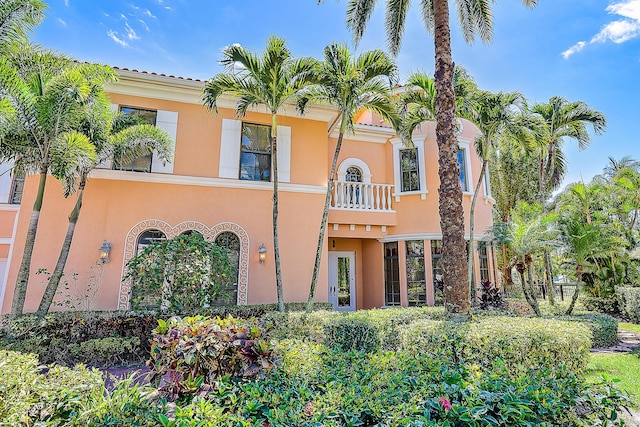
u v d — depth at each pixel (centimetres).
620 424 378
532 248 1155
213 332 446
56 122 860
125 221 1134
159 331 482
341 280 1688
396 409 320
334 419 312
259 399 339
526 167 2308
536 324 596
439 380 395
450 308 730
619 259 1758
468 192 1587
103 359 833
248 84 1062
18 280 873
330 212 1441
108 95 1184
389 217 1550
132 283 1029
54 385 323
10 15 838
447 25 841
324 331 763
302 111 1162
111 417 293
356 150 1666
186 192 1205
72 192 1028
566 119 1513
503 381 392
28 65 925
